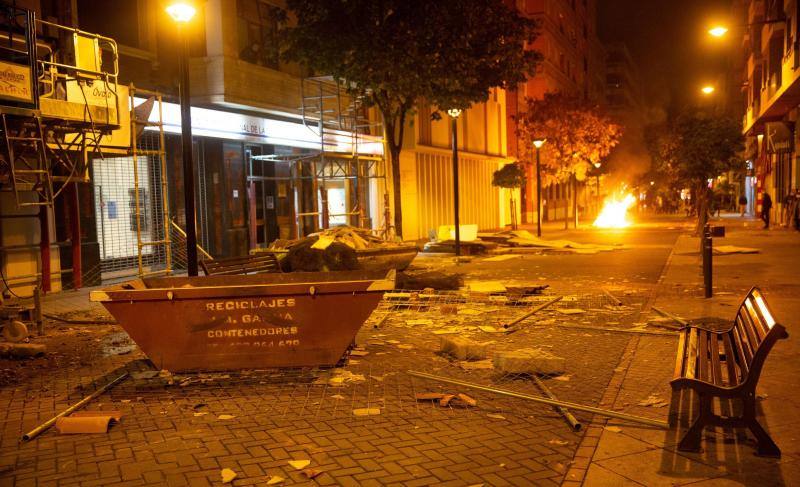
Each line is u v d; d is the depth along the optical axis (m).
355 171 23.59
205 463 4.58
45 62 10.44
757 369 4.36
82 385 6.69
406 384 6.44
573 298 11.41
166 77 16.69
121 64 15.45
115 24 15.61
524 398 5.69
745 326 5.31
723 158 48.66
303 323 6.92
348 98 23.25
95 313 11.04
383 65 16.30
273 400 6.02
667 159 53.69
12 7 9.91
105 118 11.22
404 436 5.02
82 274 14.42
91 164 14.80
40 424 5.53
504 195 42.84
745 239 23.89
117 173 15.67
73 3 13.93
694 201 49.50
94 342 8.83
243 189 19.22
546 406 5.67
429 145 31.00
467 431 5.11
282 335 6.93
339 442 4.92
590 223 44.69
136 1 16.03
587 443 4.76
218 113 17.59
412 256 15.00
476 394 6.06
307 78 20.88
